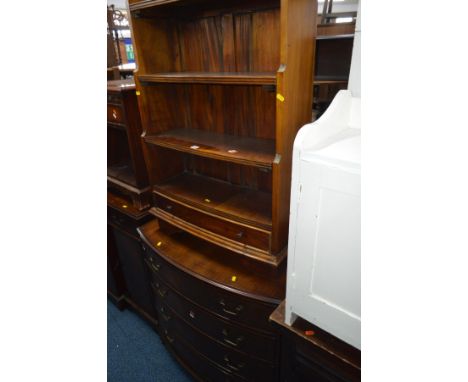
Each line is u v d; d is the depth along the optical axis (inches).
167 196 58.5
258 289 48.2
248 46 48.4
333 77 76.3
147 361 72.2
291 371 45.6
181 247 59.9
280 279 50.3
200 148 48.0
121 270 84.7
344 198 27.3
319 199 29.1
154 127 57.7
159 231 65.4
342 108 35.1
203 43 53.5
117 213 72.9
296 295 35.4
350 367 36.7
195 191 58.2
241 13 47.0
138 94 54.1
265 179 55.9
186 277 54.3
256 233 46.5
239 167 58.3
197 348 61.6
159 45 54.4
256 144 49.1
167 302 63.7
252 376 54.9
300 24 35.5
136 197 69.2
